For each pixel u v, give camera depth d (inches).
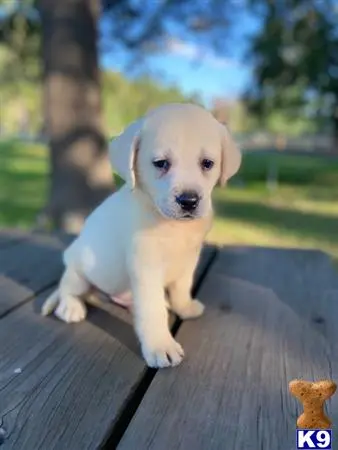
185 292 16.4
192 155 13.7
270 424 10.8
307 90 188.4
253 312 17.1
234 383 12.5
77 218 48.5
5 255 23.9
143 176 14.1
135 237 14.3
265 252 25.1
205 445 10.1
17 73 161.3
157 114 14.1
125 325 16.1
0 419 11.0
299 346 14.6
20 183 106.9
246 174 129.1
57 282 20.2
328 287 19.6
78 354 14.1
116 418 11.1
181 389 12.2
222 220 65.6
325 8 121.3
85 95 49.2
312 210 75.1
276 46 150.0
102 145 50.4
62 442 10.2
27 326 16.0
